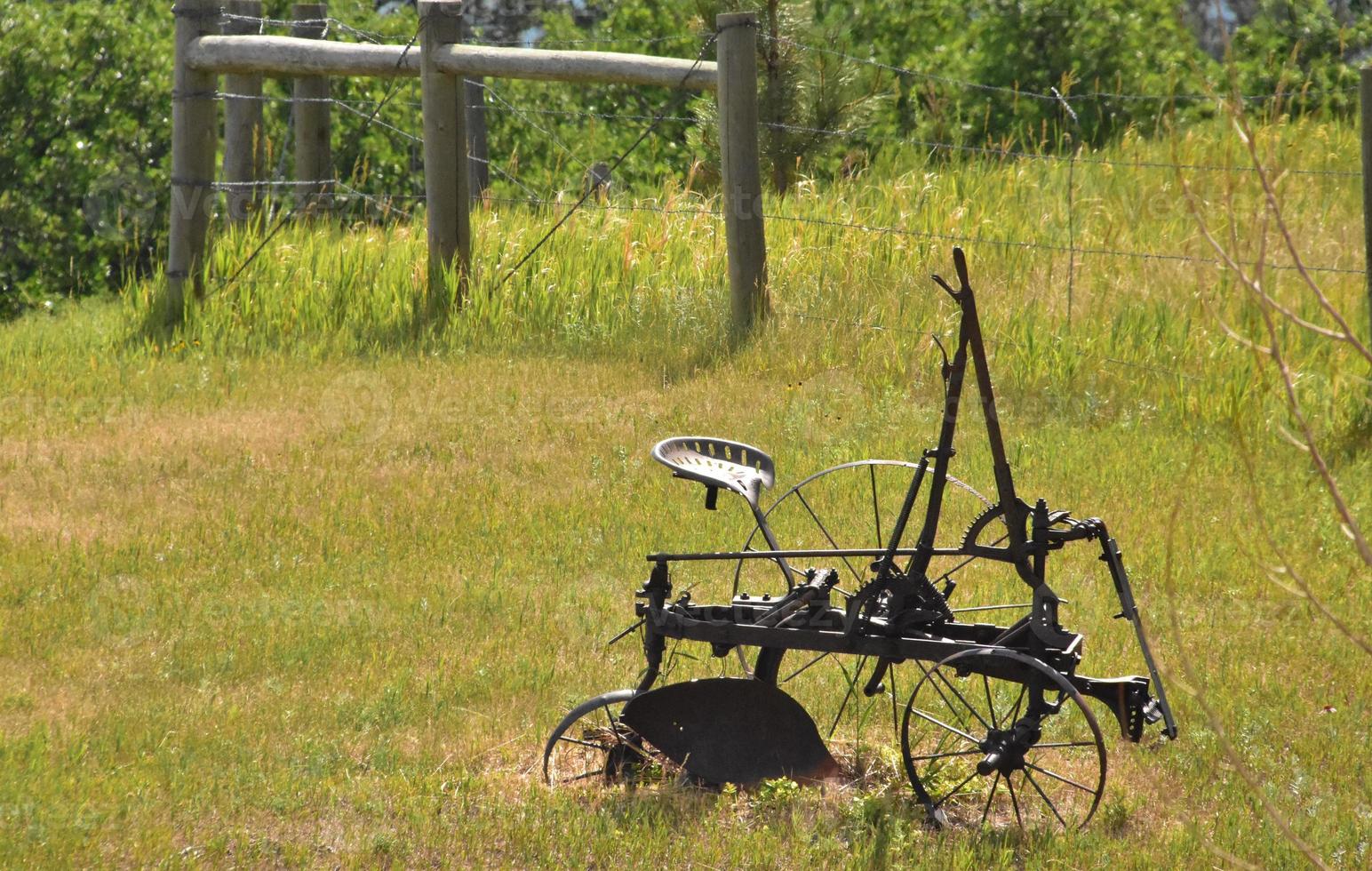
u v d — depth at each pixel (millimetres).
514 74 47094
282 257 52125
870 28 83125
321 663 23281
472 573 27672
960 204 58844
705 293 48031
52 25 70938
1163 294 46594
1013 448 35625
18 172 70062
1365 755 20391
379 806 18359
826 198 59969
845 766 20031
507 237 53375
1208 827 18188
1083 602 26062
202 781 19031
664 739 19391
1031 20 79875
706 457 21766
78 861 16891
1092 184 63000
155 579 27219
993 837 17859
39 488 32875
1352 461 34781
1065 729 21203
